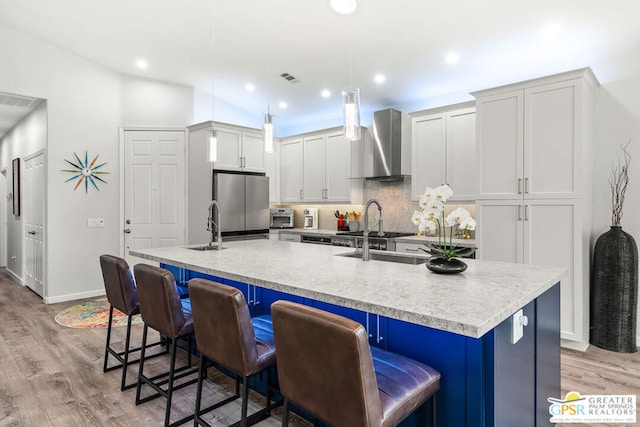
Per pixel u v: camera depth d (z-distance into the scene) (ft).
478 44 11.50
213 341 5.42
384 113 15.88
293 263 7.75
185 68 15.84
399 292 5.17
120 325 12.63
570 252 10.25
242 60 14.51
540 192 10.68
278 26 11.86
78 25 13.35
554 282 6.15
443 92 15.38
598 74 11.39
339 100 17.58
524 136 10.93
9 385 8.48
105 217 16.66
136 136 17.13
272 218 19.93
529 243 10.86
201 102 18.31
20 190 19.22
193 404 7.68
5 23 13.71
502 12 9.82
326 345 3.69
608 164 11.19
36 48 14.65
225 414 7.29
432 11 10.11
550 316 6.47
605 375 8.91
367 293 5.12
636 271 10.36
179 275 10.36
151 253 9.61
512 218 11.18
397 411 3.98
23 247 18.98
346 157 17.22
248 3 10.87
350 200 17.17
